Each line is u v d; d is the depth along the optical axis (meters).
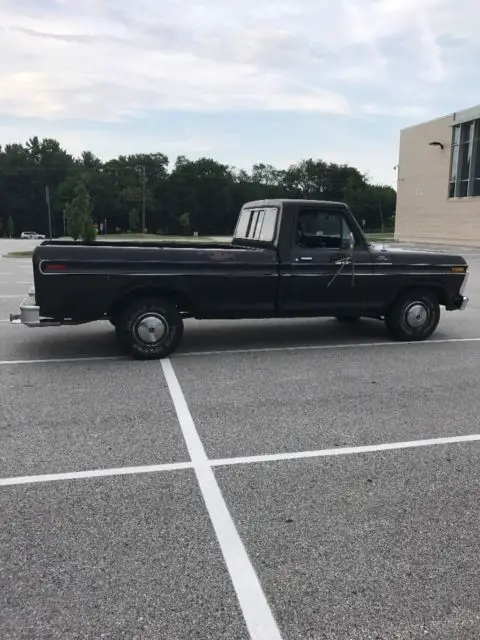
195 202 108.56
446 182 42.28
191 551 3.01
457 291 8.14
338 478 3.86
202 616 2.54
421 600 2.65
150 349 6.90
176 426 4.77
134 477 3.85
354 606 2.61
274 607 2.60
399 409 5.24
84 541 3.09
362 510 3.44
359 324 9.43
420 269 7.86
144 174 105.81
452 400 5.51
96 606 2.59
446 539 3.15
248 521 3.31
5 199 105.12
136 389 5.77
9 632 2.43
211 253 6.92
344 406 5.30
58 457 4.15
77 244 7.36
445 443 4.48
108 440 4.46
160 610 2.57
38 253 6.33
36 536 3.13
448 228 42.25
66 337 8.23
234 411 5.15
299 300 7.35
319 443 4.45
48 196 28.12
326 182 118.62
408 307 7.99
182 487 3.71
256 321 9.66
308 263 7.29
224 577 2.80
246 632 2.45
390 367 6.70
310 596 2.67
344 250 7.50
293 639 2.41
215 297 6.99
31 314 6.43
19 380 6.04
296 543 3.09
